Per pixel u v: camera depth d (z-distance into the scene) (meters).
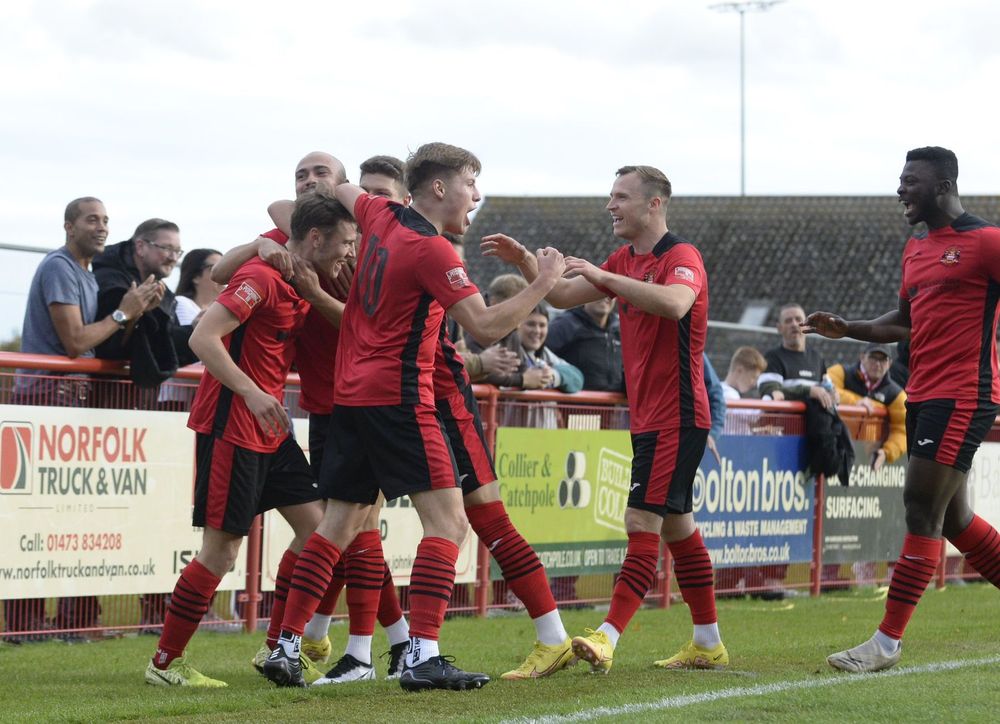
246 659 15.11
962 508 14.80
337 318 13.02
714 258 95.56
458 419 12.81
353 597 13.11
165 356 16.55
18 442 15.59
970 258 13.91
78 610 16.42
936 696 11.64
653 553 13.62
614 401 21.80
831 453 24.44
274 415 12.23
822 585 25.38
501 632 18.17
